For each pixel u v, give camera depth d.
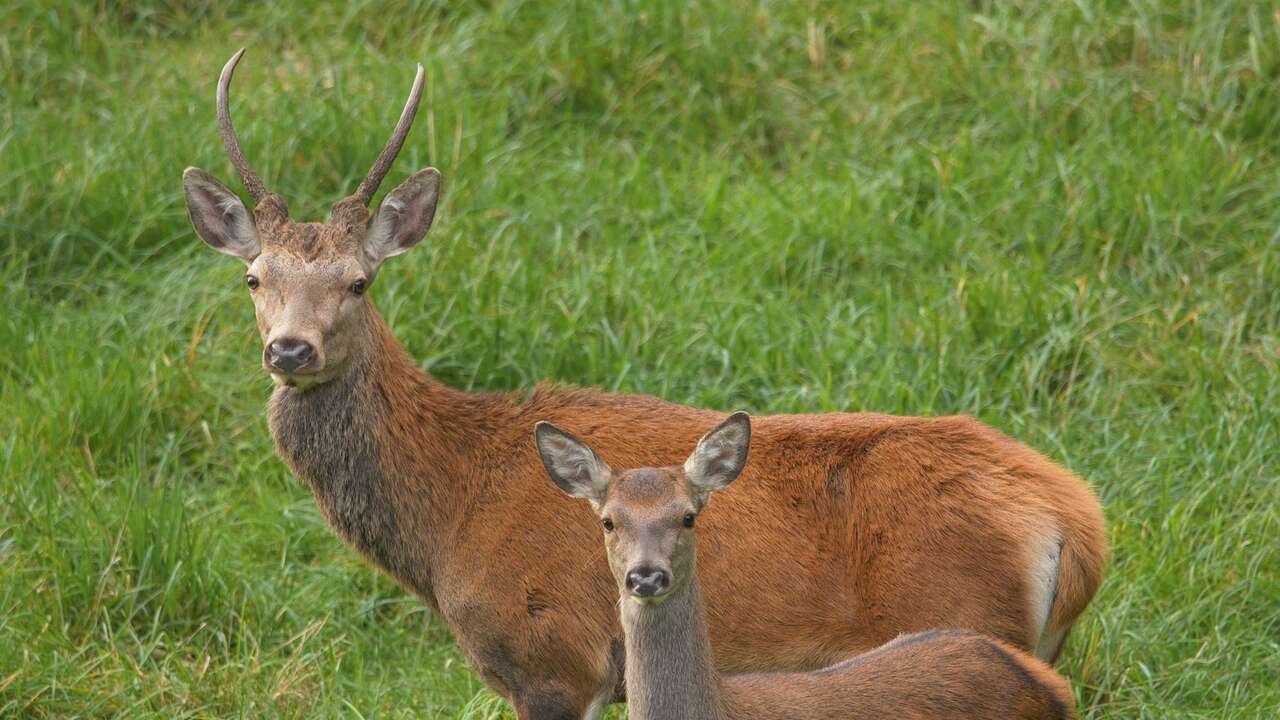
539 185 14.76
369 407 9.16
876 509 8.59
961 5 16.38
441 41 16.66
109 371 12.45
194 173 9.48
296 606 10.94
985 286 12.76
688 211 14.59
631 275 13.28
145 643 10.57
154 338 13.04
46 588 10.63
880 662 8.09
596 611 8.67
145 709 9.88
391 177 14.65
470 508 8.97
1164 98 14.85
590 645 8.67
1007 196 14.12
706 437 7.88
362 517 9.20
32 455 11.54
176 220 14.35
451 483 9.05
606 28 16.25
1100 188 13.94
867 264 13.80
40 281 13.88
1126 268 13.69
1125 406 12.18
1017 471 8.62
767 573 8.63
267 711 9.89
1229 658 10.16
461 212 14.04
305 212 14.37
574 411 9.22
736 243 13.98
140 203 14.30
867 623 8.61
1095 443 11.80
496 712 9.56
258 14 17.28
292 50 16.92
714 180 14.62
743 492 8.73
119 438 12.09
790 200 14.34
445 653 10.63
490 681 8.98
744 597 8.63
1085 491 8.82
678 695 7.75
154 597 10.67
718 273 13.62
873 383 11.95
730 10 16.45
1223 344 12.44
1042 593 8.52
